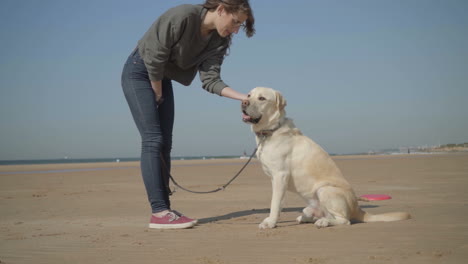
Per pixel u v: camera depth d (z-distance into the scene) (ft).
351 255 7.70
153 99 12.78
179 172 52.16
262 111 12.57
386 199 18.49
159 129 12.89
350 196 12.11
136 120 12.81
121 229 12.30
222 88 13.52
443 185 24.99
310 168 12.59
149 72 12.06
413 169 44.39
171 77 13.26
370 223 11.93
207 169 59.62
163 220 12.22
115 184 33.60
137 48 12.88
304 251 8.30
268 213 15.48
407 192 21.56
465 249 7.82
